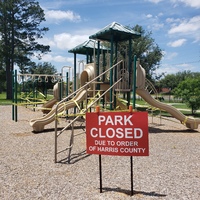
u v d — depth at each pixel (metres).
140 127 3.68
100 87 10.77
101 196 3.71
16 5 32.19
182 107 25.05
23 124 11.23
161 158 5.81
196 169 5.03
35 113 16.16
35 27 33.34
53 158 5.77
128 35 10.17
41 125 9.27
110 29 9.48
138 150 3.69
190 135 9.07
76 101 9.37
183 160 5.68
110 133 3.78
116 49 11.16
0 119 13.02
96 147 3.84
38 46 33.59
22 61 33.19
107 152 3.80
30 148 6.72
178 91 17.95
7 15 31.78
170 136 8.64
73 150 6.49
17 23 31.69
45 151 6.40
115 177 4.52
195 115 17.36
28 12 32.34
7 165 5.23
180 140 7.97
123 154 3.74
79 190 3.93
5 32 32.28
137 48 31.28
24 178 4.46
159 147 6.91
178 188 4.02
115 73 9.67
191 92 17.31
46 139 7.87
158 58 32.34
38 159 5.69
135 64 9.15
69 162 5.44
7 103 24.97
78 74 12.81
